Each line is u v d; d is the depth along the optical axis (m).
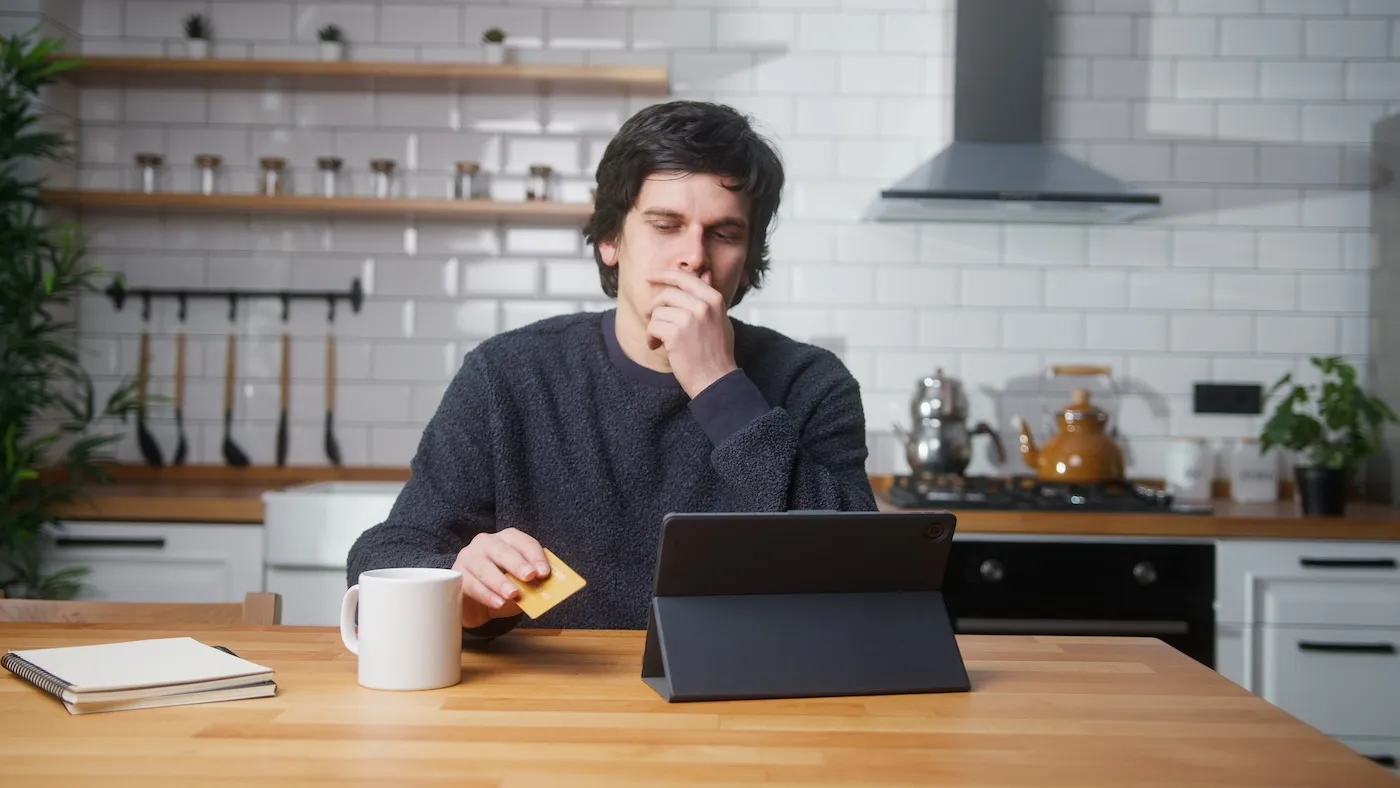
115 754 0.81
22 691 0.99
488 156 3.46
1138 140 3.46
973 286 3.45
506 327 3.46
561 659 1.14
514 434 1.54
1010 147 3.30
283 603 2.79
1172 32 3.46
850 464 1.56
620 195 1.41
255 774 0.77
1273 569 2.79
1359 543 2.79
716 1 3.45
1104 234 3.46
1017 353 3.45
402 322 3.46
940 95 3.44
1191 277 3.46
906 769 0.81
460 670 1.07
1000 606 2.78
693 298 1.34
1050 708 0.99
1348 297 3.46
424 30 3.45
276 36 3.43
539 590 1.09
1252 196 3.46
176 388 3.42
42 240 2.91
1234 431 3.45
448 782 0.76
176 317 3.44
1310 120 3.46
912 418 3.26
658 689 1.02
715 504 1.52
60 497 2.81
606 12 3.45
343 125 3.45
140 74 3.28
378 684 1.01
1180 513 2.85
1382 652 2.78
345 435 3.46
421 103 3.46
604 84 3.35
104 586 2.84
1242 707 0.99
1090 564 2.78
